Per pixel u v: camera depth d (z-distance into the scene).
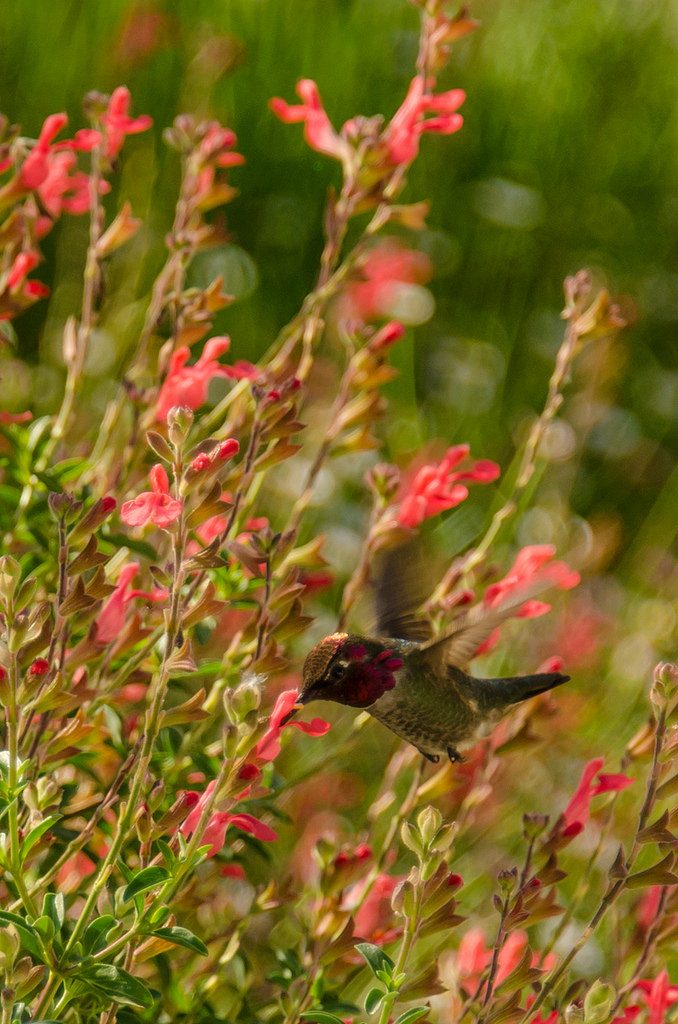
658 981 5.46
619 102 19.02
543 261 17.12
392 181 7.21
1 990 4.65
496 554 11.74
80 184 7.39
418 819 4.52
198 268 14.48
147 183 13.45
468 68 18.03
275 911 8.08
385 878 6.44
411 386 14.07
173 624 4.61
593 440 14.96
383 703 5.90
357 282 12.51
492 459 14.58
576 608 11.41
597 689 11.05
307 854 8.80
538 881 4.98
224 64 13.97
